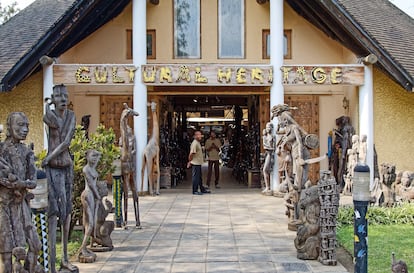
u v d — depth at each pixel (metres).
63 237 6.97
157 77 14.75
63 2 17.22
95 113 17.69
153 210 12.38
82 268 7.34
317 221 7.65
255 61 17.22
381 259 7.67
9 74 13.35
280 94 14.88
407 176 12.13
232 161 24.08
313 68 14.82
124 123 10.08
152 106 15.19
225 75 14.76
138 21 14.90
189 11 17.28
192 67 14.74
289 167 10.23
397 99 15.94
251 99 20.06
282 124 9.91
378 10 17.84
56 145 6.62
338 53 17.52
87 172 7.74
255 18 17.27
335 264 7.39
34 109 15.25
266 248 8.45
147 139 15.64
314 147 9.66
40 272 5.26
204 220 11.01
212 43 17.22
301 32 17.53
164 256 7.98
